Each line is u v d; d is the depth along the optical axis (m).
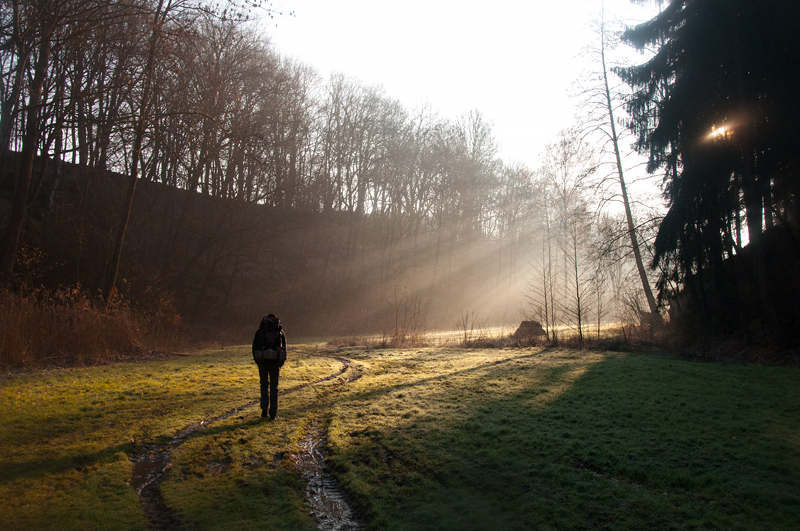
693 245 14.88
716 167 14.26
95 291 21.19
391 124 42.25
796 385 8.96
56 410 8.04
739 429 6.43
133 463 6.11
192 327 27.48
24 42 16.02
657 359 13.24
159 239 31.45
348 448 6.30
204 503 4.92
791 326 12.73
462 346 20.09
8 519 4.49
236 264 31.48
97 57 21.58
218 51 24.91
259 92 28.58
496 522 4.41
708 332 15.06
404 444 6.32
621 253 20.03
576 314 19.89
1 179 23.73
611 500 4.65
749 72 13.60
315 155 39.66
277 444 6.60
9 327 12.28
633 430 6.55
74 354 13.73
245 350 19.47
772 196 14.16
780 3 12.72
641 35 16.59
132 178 19.16
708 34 14.32
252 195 33.44
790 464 5.23
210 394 9.62
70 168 25.06
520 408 7.89
